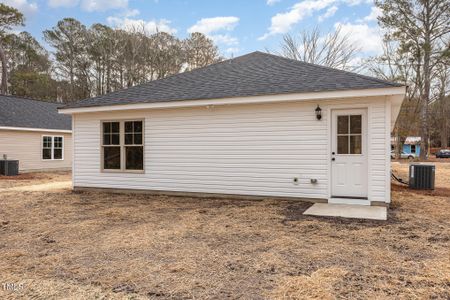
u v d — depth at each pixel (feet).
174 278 11.00
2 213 21.98
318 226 17.57
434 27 75.61
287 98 24.03
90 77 109.91
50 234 16.65
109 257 13.11
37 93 108.88
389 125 22.20
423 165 30.30
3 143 51.80
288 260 12.56
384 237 15.44
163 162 29.30
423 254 13.07
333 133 23.95
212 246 14.38
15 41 110.93
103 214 21.31
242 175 26.61
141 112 29.99
